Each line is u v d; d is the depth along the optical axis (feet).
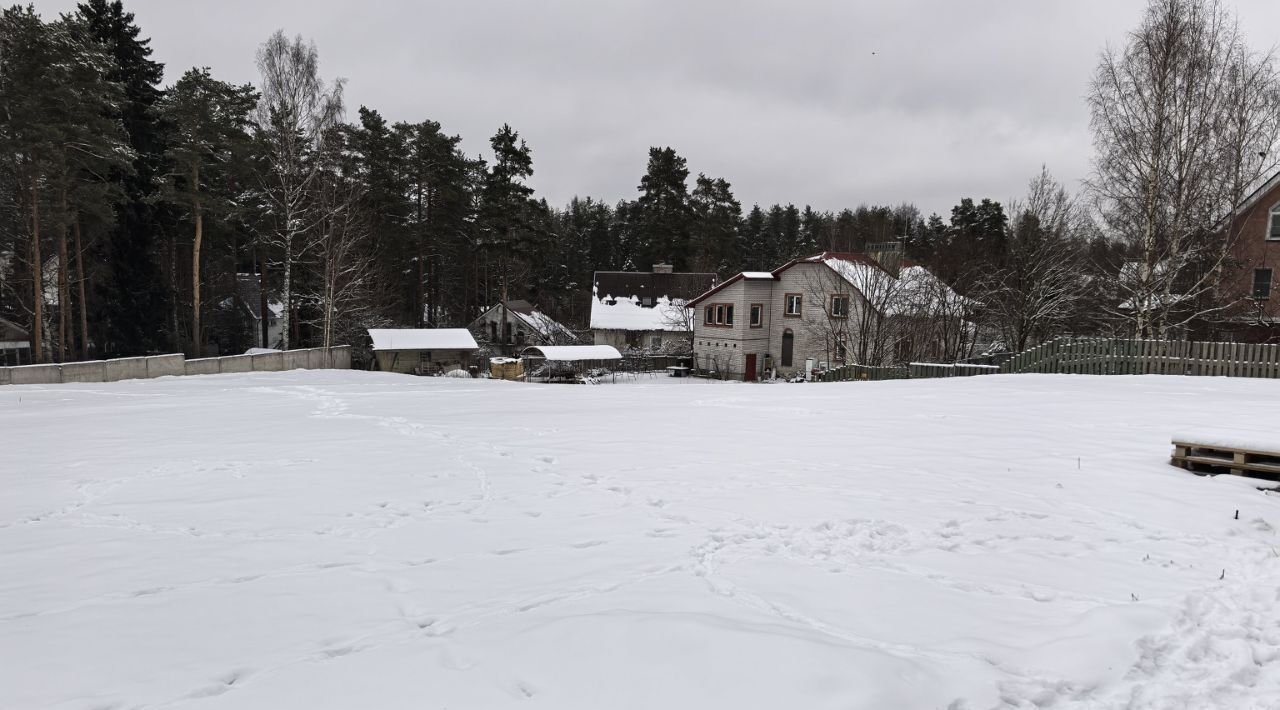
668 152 221.87
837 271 117.29
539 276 228.84
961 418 37.96
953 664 11.16
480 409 47.70
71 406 52.65
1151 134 69.56
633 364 154.51
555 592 14.39
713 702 9.63
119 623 12.96
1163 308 71.26
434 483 24.85
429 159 174.81
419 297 180.96
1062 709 10.00
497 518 20.36
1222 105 67.82
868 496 22.17
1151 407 39.70
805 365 136.46
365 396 59.41
